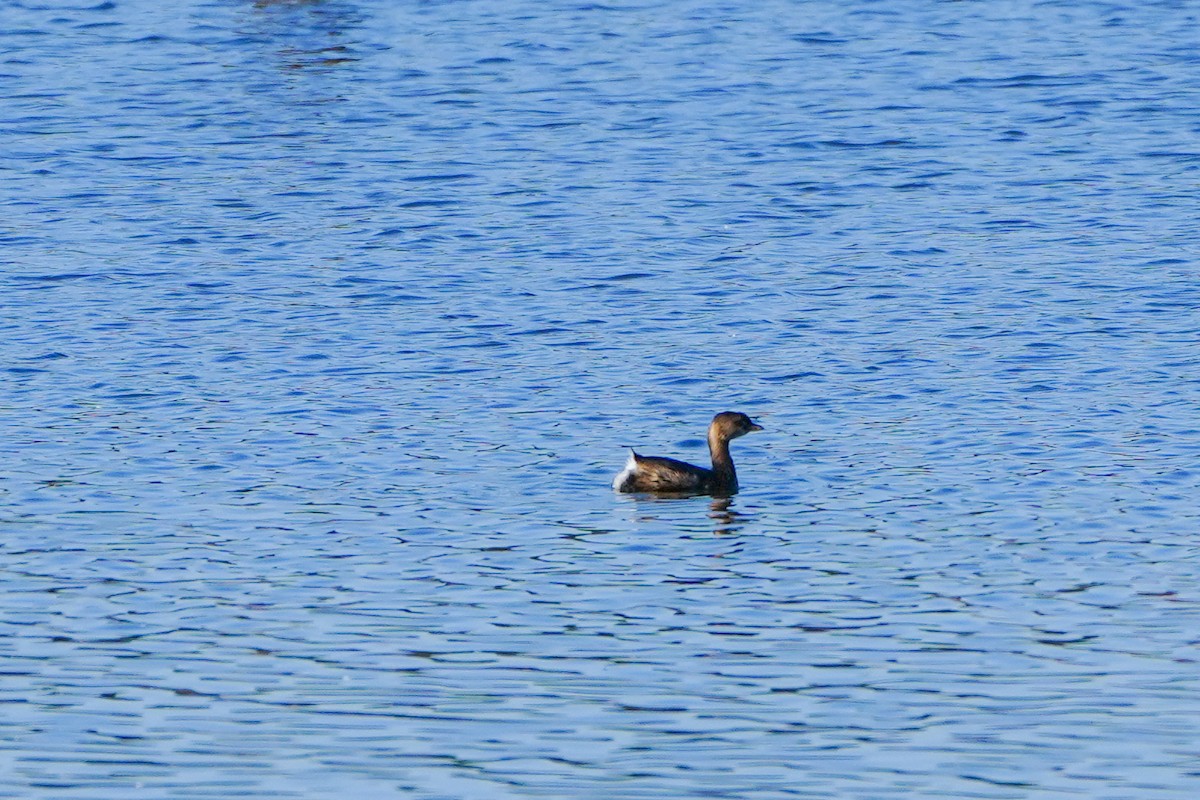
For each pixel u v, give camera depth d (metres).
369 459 24.50
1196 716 16.94
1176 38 57.25
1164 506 22.36
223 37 60.31
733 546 21.36
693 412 26.58
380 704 17.30
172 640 18.75
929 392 27.20
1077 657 18.22
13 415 26.34
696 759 16.20
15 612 19.44
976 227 37.19
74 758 16.23
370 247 36.34
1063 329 30.20
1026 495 22.86
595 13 63.19
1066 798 15.52
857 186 40.84
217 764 16.14
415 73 54.44
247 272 34.56
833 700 17.36
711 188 40.78
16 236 37.16
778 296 32.59
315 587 20.16
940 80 51.97
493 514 22.45
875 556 20.97
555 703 17.33
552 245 36.28
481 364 28.89
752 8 63.66
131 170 43.25
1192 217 37.44
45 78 53.69
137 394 27.33
